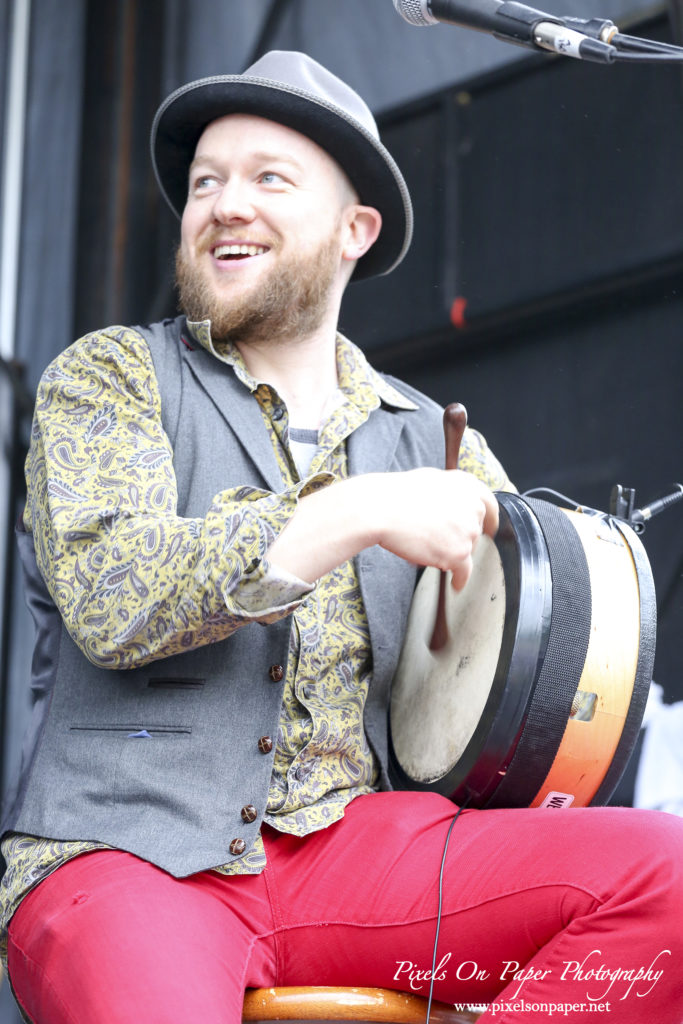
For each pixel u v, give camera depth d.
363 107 2.71
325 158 2.65
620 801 4.52
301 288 2.54
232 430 2.36
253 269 2.52
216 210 2.53
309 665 2.25
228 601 1.89
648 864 1.87
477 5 2.47
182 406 2.35
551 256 5.72
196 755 2.07
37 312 6.67
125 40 6.80
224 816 2.04
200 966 1.84
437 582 2.50
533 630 2.15
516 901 1.95
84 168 6.77
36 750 2.15
